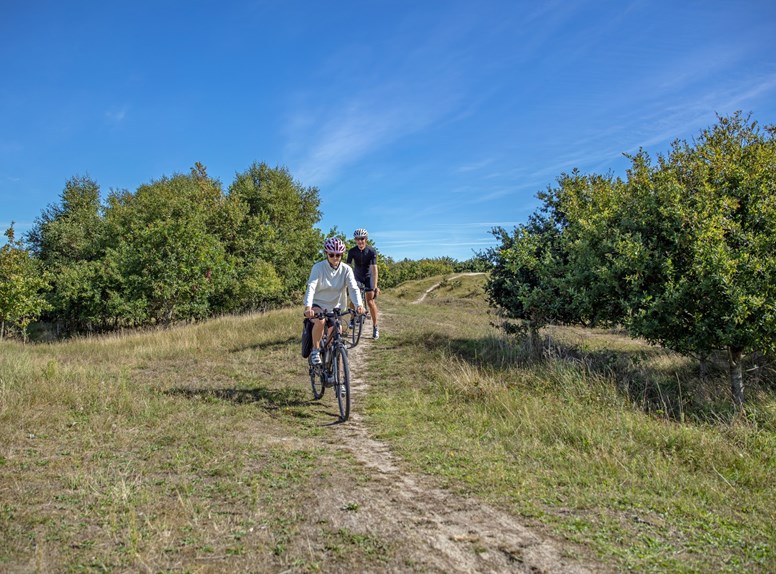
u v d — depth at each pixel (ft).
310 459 16.06
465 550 10.32
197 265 85.10
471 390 25.84
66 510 12.23
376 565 9.80
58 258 138.72
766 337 26.58
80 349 50.16
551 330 62.34
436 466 15.43
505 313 41.27
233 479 14.28
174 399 24.38
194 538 10.84
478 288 130.52
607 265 32.45
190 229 86.28
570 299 34.96
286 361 35.09
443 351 35.47
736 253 27.43
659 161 34.94
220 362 35.19
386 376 30.91
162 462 15.75
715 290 27.17
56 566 9.75
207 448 16.99
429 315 68.03
